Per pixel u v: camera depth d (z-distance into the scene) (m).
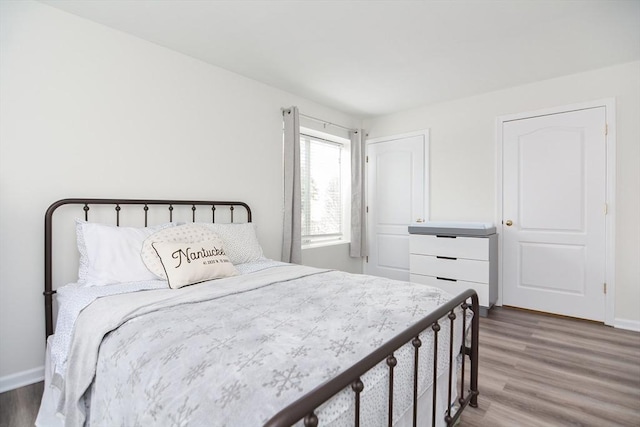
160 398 0.83
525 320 2.86
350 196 4.17
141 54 2.24
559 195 2.96
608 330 2.62
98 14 1.95
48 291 1.81
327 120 3.75
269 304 1.40
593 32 2.17
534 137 3.07
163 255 1.77
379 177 4.15
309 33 2.19
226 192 2.75
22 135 1.78
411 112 3.86
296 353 0.93
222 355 0.92
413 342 1.07
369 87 3.16
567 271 2.93
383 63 2.64
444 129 3.61
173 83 2.41
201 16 1.99
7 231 1.74
